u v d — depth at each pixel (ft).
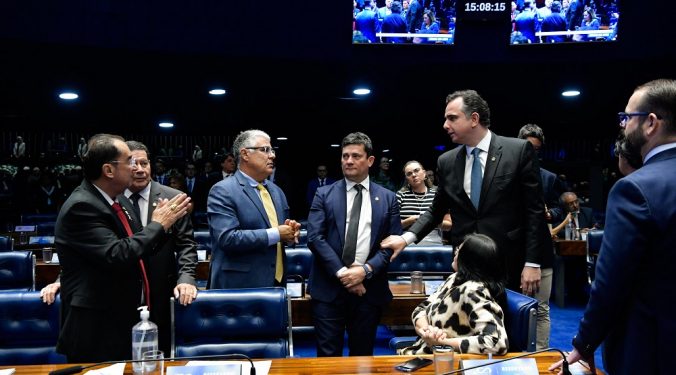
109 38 19.39
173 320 8.01
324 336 9.52
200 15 20.54
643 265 5.07
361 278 9.25
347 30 21.88
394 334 17.10
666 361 4.90
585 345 5.44
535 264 8.54
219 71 22.21
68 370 6.10
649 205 4.92
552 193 12.97
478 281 7.54
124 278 7.59
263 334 8.16
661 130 5.21
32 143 42.83
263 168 9.92
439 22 21.81
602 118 35.70
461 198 9.03
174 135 44.98
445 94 27.30
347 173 9.73
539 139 12.25
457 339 6.99
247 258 9.61
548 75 23.62
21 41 17.95
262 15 21.20
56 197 34.83
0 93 24.26
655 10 20.98
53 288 8.33
